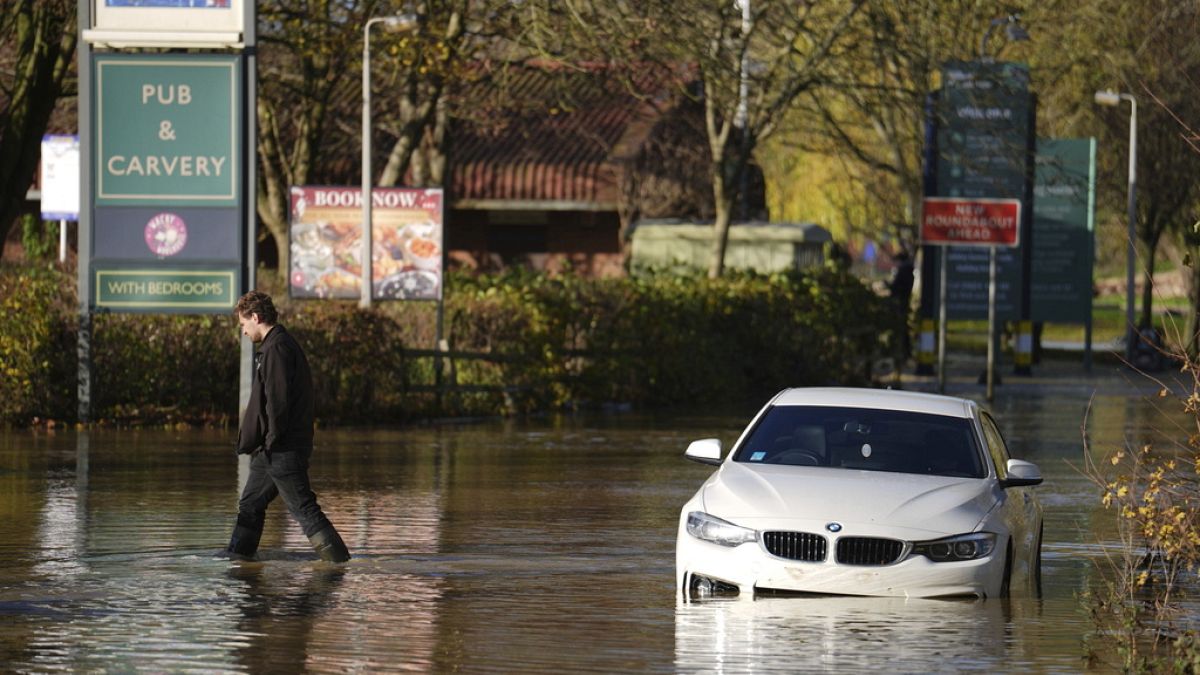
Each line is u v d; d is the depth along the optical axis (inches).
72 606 937.5
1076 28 4128.9
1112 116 4758.9
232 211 2137.1
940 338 3267.7
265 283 2746.1
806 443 1053.2
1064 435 2367.1
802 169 5556.1
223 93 2129.7
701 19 3011.8
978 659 811.4
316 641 844.6
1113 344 5201.8
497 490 1562.5
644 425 2438.5
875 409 1081.4
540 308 2696.9
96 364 2166.6
